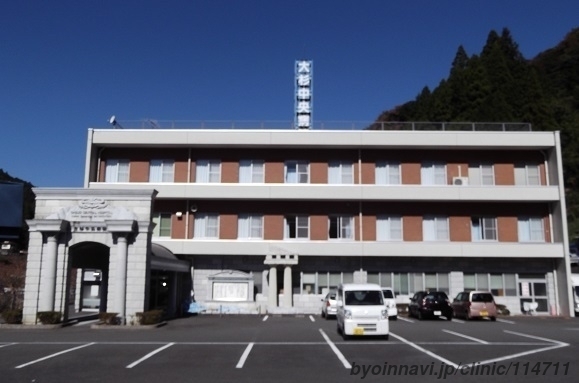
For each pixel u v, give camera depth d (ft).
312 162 122.11
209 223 120.37
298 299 116.06
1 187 90.12
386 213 120.57
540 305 117.29
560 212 116.78
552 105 255.09
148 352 49.37
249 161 122.42
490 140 118.42
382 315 59.72
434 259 118.73
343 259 118.42
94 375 37.76
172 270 101.30
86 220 80.74
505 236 119.55
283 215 120.26
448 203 120.98
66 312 79.51
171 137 118.52
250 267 118.42
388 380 35.96
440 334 66.33
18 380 36.01
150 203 82.53
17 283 137.90
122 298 78.28
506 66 253.44
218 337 62.54
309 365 42.04
